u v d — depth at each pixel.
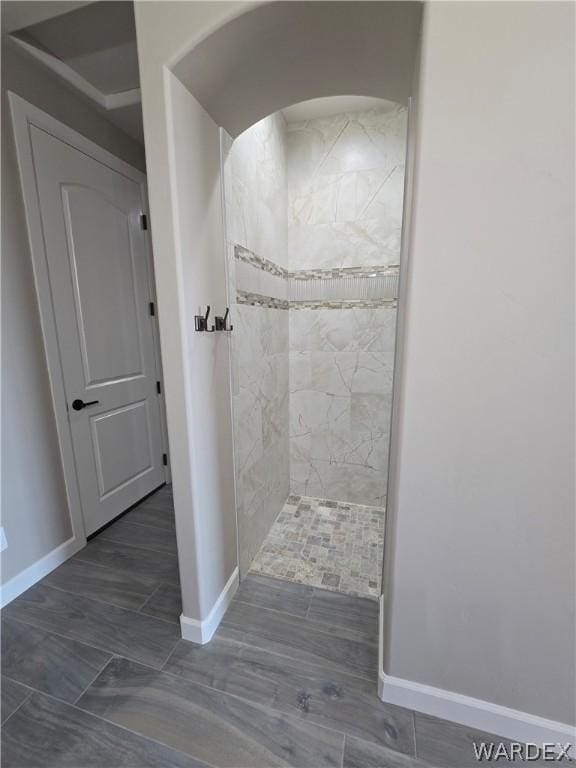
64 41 1.57
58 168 1.80
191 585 1.38
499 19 0.76
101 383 2.16
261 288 1.92
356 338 2.34
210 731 1.12
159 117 1.05
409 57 1.05
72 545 1.97
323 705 1.20
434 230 0.87
